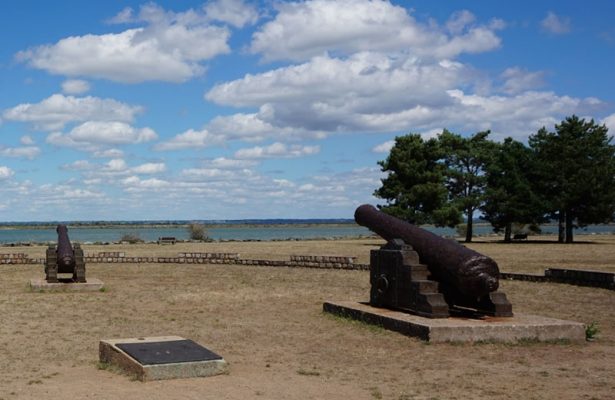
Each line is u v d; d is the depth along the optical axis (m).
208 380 9.69
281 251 47.94
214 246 57.41
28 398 8.62
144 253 45.31
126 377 9.89
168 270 33.41
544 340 13.15
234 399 8.62
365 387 9.45
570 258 37.78
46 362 11.23
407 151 57.47
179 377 9.78
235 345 12.96
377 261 16.34
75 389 9.11
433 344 12.80
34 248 56.38
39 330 14.80
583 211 59.59
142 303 19.86
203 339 13.66
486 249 48.56
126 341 11.02
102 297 21.52
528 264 33.31
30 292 23.00
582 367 10.88
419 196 56.62
